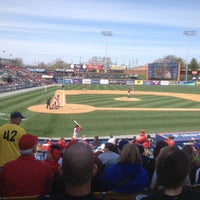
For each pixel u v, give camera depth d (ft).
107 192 14.55
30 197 13.02
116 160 20.11
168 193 10.24
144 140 59.41
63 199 10.06
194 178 19.99
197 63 496.23
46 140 64.28
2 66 329.52
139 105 149.79
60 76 394.93
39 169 14.64
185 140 61.93
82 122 102.06
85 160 9.95
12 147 21.48
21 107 128.67
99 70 427.74
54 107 131.13
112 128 93.91
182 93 226.38
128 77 403.13
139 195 14.32
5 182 14.25
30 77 314.55
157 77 365.40
